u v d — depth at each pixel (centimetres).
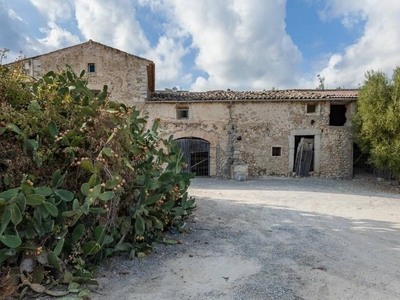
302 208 578
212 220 464
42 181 245
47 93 272
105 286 239
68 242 247
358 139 1033
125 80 1161
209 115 1163
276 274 269
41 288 212
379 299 226
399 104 852
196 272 273
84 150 264
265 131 1155
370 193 810
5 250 201
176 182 387
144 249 316
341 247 347
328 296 229
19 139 233
